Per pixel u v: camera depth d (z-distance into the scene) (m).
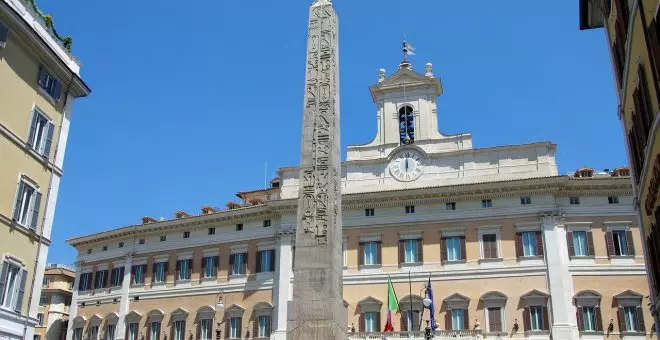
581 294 37.69
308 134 20.81
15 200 24.47
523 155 41.28
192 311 45.53
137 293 48.06
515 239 39.78
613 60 24.12
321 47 22.50
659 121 16.92
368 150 44.84
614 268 38.09
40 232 25.83
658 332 21.50
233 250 46.00
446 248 40.75
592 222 39.31
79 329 49.75
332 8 23.36
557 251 38.69
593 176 40.94
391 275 41.00
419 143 43.72
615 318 37.06
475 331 37.22
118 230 50.25
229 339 43.41
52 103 27.14
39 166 26.11
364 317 40.47
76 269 52.41
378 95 46.28
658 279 20.34
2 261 23.58
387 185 43.06
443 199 41.66
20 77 25.02
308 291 18.30
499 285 39.06
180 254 47.72
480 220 40.75
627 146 23.31
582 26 27.62
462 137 43.03
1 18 23.69
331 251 18.77
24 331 24.42
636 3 17.88
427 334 27.86
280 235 44.41
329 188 19.75
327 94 21.47
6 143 24.17
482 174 41.53
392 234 42.03
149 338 46.06
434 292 39.94
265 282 43.88
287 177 46.22
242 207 48.31
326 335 17.69
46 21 27.11
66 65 27.41
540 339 37.06
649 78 18.03
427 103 44.78
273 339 41.62
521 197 40.53
